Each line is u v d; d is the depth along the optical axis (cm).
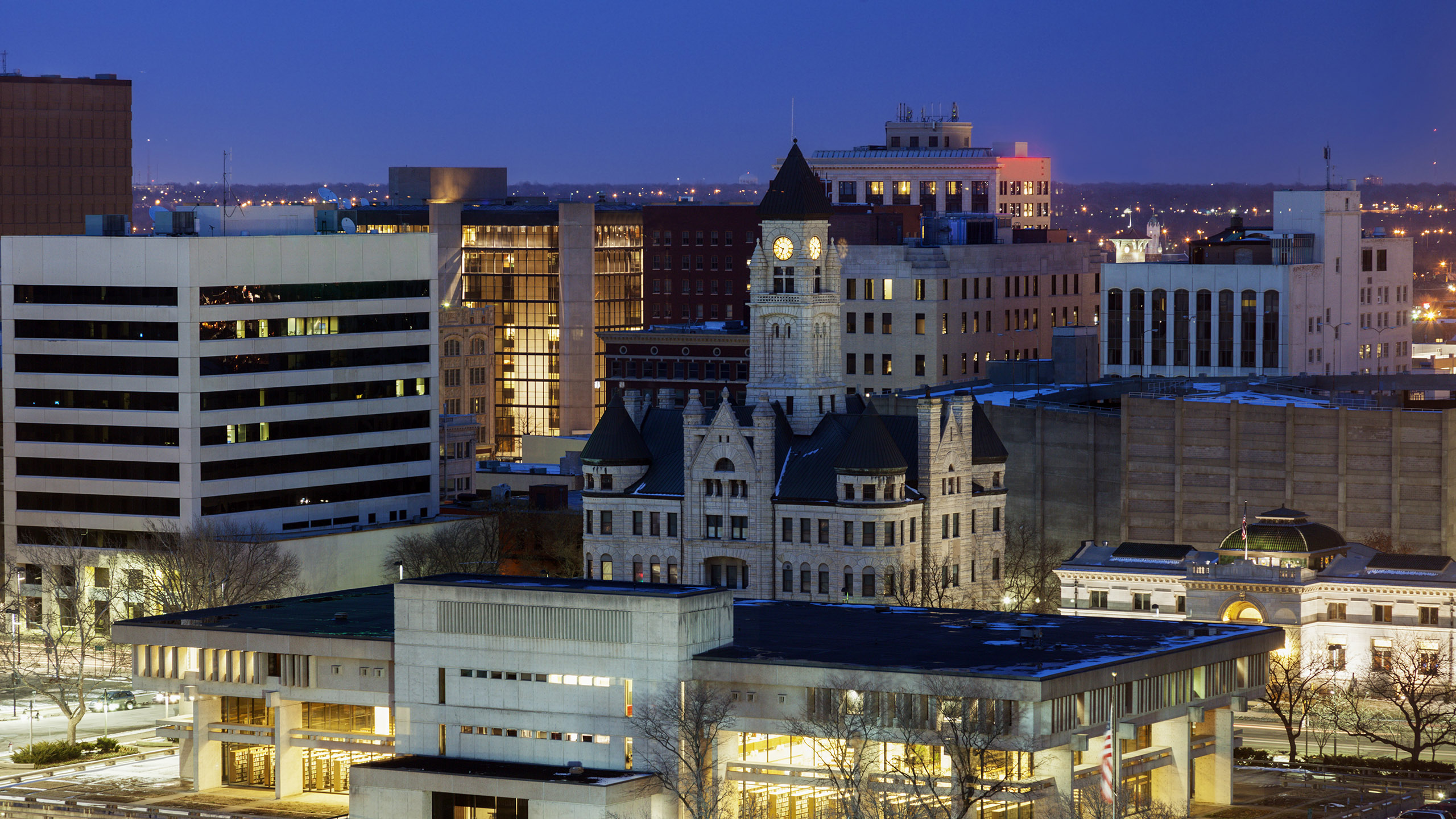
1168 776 19800
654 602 19238
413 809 19462
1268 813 19825
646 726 19100
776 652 19538
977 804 18588
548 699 19750
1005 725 18238
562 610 19625
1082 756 19000
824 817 19488
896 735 18588
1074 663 18888
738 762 19638
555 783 18862
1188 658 19712
